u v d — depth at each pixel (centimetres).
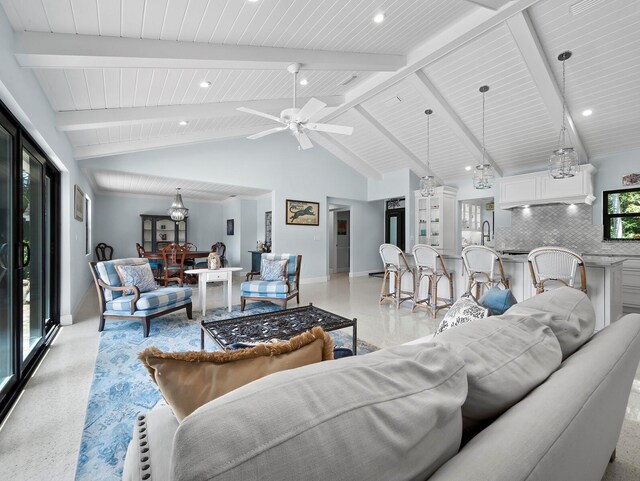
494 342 86
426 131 582
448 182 733
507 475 47
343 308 471
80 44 218
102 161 499
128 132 427
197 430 39
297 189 725
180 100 363
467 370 72
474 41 371
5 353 215
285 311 282
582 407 68
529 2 269
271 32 266
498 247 632
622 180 493
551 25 327
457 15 299
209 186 666
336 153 773
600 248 511
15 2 179
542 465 51
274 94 411
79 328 360
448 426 58
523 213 598
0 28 182
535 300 129
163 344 309
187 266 739
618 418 108
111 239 816
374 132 627
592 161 523
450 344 79
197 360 73
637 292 450
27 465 147
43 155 309
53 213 363
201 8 217
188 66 266
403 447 48
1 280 215
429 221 712
